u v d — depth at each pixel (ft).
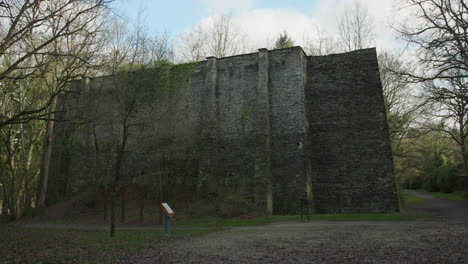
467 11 54.54
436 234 33.45
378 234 35.17
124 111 45.62
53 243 36.81
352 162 68.08
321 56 75.61
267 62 74.43
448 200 105.91
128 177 79.20
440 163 145.69
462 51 53.11
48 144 78.28
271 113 72.43
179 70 82.48
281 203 66.90
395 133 95.35
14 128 85.97
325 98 73.05
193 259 26.84
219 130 75.61
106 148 80.53
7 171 89.20
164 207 42.50
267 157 67.92
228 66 78.64
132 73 47.57
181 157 75.15
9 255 30.66
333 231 39.04
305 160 67.15
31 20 39.01
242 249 30.14
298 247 29.84
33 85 76.74
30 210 75.46
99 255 29.19
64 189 85.46
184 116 76.43
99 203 77.20
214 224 55.26
